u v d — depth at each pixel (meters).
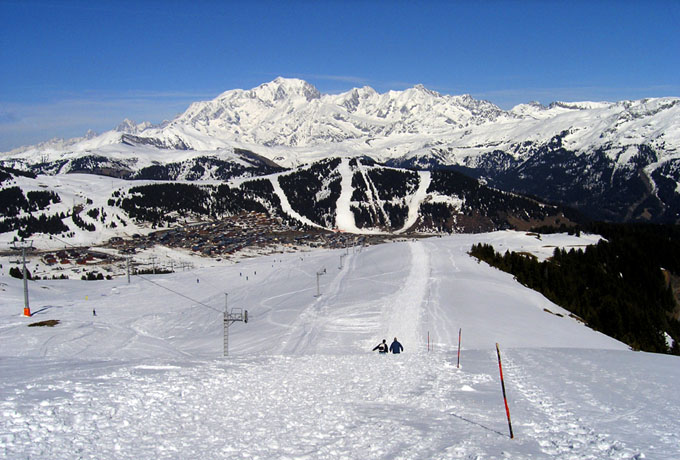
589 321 93.94
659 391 24.08
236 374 26.61
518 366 32.12
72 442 14.66
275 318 84.69
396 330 66.38
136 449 14.55
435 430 17.42
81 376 23.78
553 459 14.22
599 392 23.91
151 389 21.53
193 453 14.45
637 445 15.42
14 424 15.66
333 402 21.59
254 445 15.36
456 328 64.62
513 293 94.06
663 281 131.38
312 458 14.28
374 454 14.66
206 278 152.50
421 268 124.25
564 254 140.50
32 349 50.88
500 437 16.66
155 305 110.19
